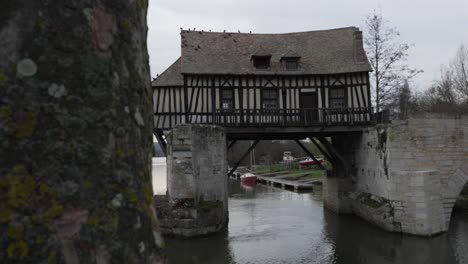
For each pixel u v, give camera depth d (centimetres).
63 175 120
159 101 1452
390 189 1218
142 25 161
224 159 1340
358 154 1500
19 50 118
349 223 1391
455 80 2697
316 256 1021
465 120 1268
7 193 109
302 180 3139
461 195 1582
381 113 1405
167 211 1145
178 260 980
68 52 126
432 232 1142
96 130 129
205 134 1245
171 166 1178
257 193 2612
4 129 112
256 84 1490
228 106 1472
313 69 1527
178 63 1567
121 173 136
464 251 1013
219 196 1271
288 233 1286
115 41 141
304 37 1755
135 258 136
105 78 135
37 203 113
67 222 118
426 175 1148
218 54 1584
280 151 6322
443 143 1250
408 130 1234
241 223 1474
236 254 1039
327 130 1436
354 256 1011
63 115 122
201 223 1147
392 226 1198
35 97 118
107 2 140
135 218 138
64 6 127
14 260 108
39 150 116
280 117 1434
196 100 1452
